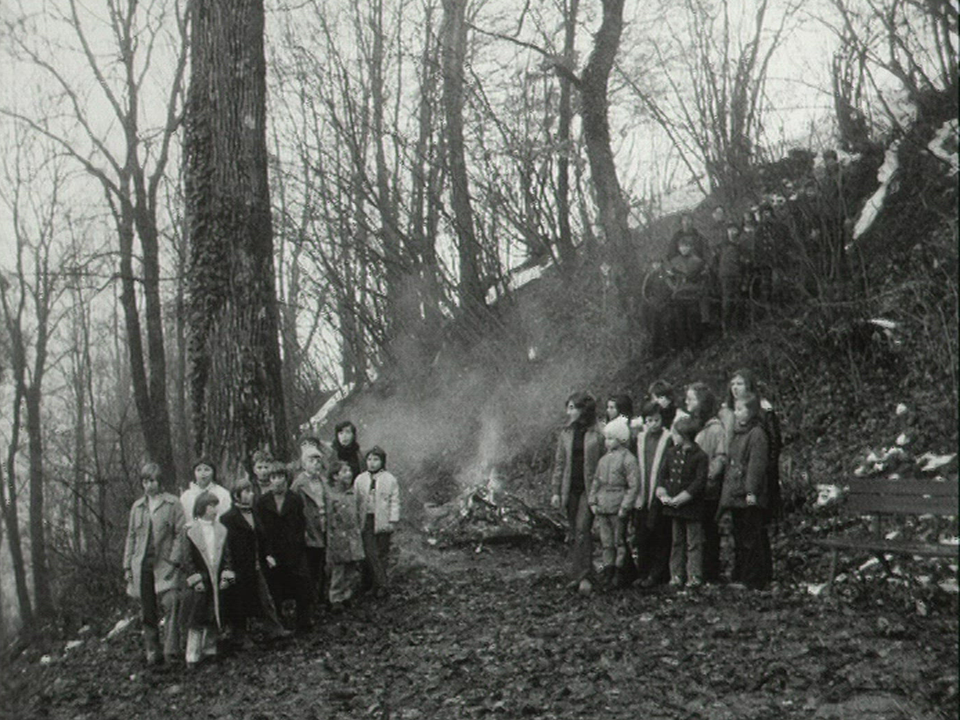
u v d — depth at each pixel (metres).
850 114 18.28
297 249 26.33
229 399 14.13
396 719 8.22
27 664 16.03
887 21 14.52
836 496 12.61
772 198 18.06
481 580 12.76
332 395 25.34
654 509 11.21
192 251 14.45
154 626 11.19
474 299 21.36
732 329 17.42
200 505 10.83
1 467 32.06
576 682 8.38
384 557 12.95
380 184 23.31
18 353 33.12
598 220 20.56
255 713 9.05
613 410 11.83
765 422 10.70
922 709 7.15
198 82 14.59
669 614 9.79
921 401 13.31
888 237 16.39
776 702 7.56
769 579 10.65
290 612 12.18
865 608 9.54
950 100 15.53
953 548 9.06
